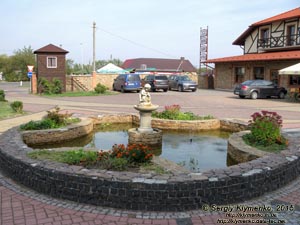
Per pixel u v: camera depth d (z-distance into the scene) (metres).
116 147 5.71
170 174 4.57
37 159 5.26
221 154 7.72
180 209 4.25
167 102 19.55
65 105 17.56
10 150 5.86
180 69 68.56
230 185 4.42
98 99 21.72
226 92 29.16
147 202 4.24
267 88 22.20
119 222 3.91
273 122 6.90
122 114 12.00
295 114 14.27
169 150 8.13
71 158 5.32
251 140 7.15
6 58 73.75
